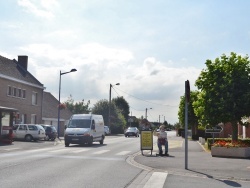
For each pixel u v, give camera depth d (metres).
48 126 38.31
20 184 10.08
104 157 19.05
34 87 46.34
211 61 23.09
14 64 45.88
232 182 11.54
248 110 21.97
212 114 22.45
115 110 75.62
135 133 57.25
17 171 12.68
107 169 14.10
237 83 22.19
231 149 19.33
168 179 11.91
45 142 33.25
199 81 23.05
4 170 12.82
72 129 28.52
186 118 14.64
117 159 18.19
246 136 34.44
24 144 28.48
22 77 44.16
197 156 19.83
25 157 17.59
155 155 20.36
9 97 40.31
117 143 33.94
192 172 13.57
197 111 23.58
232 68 22.56
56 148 24.97
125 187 10.27
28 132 34.31
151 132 21.22
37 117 47.12
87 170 13.61
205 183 11.25
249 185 11.03
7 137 28.95
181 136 60.56
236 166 15.33
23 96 43.91
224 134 41.25
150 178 12.09
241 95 21.98
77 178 11.59
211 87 22.73
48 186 9.94
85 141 28.05
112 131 73.00
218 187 10.58
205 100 22.58
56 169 13.56
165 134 20.50
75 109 82.94
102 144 31.78
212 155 19.80
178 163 16.23
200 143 34.72
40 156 18.30
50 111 52.91
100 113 74.00
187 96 14.66
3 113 30.25
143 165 15.53
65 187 9.90
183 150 24.59
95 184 10.59
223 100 21.89
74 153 20.88
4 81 39.41
